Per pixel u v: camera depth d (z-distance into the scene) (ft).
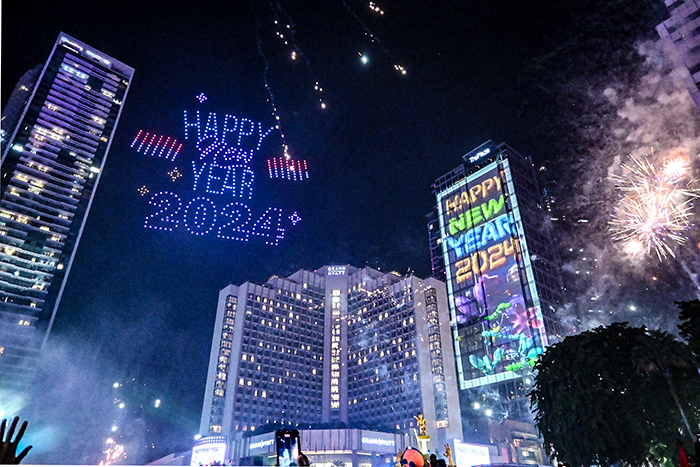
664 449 97.76
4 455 18.80
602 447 97.14
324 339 587.27
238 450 422.41
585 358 109.19
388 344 531.91
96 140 551.59
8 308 423.23
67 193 503.20
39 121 519.19
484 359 489.67
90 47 604.08
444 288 552.00
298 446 25.98
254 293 555.28
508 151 574.97
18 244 453.99
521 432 408.05
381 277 585.22
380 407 500.74
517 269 501.97
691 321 102.83
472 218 570.87
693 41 254.47
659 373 101.76
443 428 450.30
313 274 621.72
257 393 501.15
